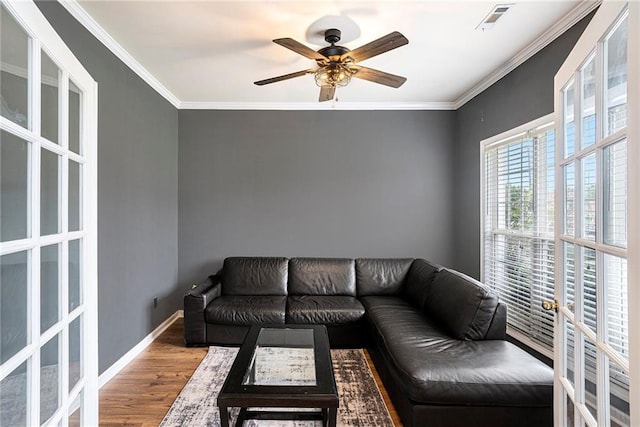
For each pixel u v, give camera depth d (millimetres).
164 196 3580
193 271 3998
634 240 849
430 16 2172
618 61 1013
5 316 1019
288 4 2041
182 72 3074
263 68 2988
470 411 1765
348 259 3773
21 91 1080
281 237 4027
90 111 1562
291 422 2000
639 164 828
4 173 1019
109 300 2498
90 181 1555
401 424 1952
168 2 2020
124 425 1946
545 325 2588
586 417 1196
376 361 2629
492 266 3326
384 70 3023
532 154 2717
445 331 2385
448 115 3992
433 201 4008
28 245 1083
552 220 2520
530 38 2461
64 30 2010
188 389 2330
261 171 4020
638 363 836
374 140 4031
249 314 3033
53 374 1251
